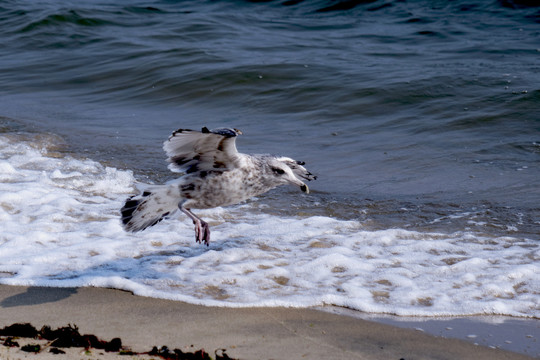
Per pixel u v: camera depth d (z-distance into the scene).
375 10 28.50
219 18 27.38
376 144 14.33
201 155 7.72
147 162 13.35
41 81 20.52
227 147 7.50
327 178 12.47
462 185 11.81
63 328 6.34
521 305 7.38
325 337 6.53
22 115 17.00
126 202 7.86
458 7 27.39
